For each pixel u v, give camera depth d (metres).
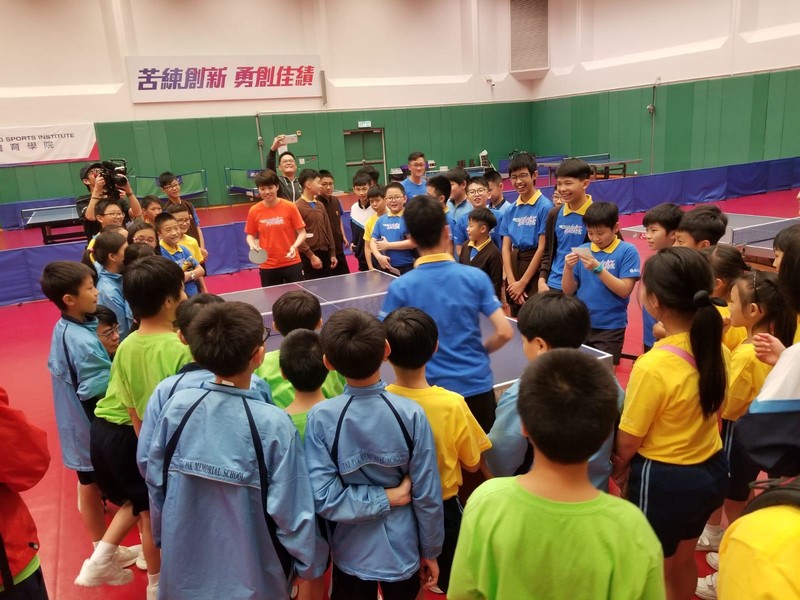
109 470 2.04
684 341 1.55
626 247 2.92
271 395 1.87
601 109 16.11
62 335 2.22
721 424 2.02
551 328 1.60
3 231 12.24
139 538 2.58
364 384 1.55
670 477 1.55
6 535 1.42
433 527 1.58
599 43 16.14
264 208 4.70
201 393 1.49
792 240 1.10
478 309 2.08
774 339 1.47
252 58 14.16
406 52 16.05
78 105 12.79
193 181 14.01
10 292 7.00
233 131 14.35
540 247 3.73
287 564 1.56
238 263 8.42
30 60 12.34
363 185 5.31
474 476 2.15
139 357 1.95
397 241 4.42
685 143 14.52
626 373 4.06
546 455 1.01
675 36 14.38
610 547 0.98
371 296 3.47
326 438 1.55
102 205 4.26
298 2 14.59
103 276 2.91
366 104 15.70
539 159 16.66
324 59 15.03
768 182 12.63
